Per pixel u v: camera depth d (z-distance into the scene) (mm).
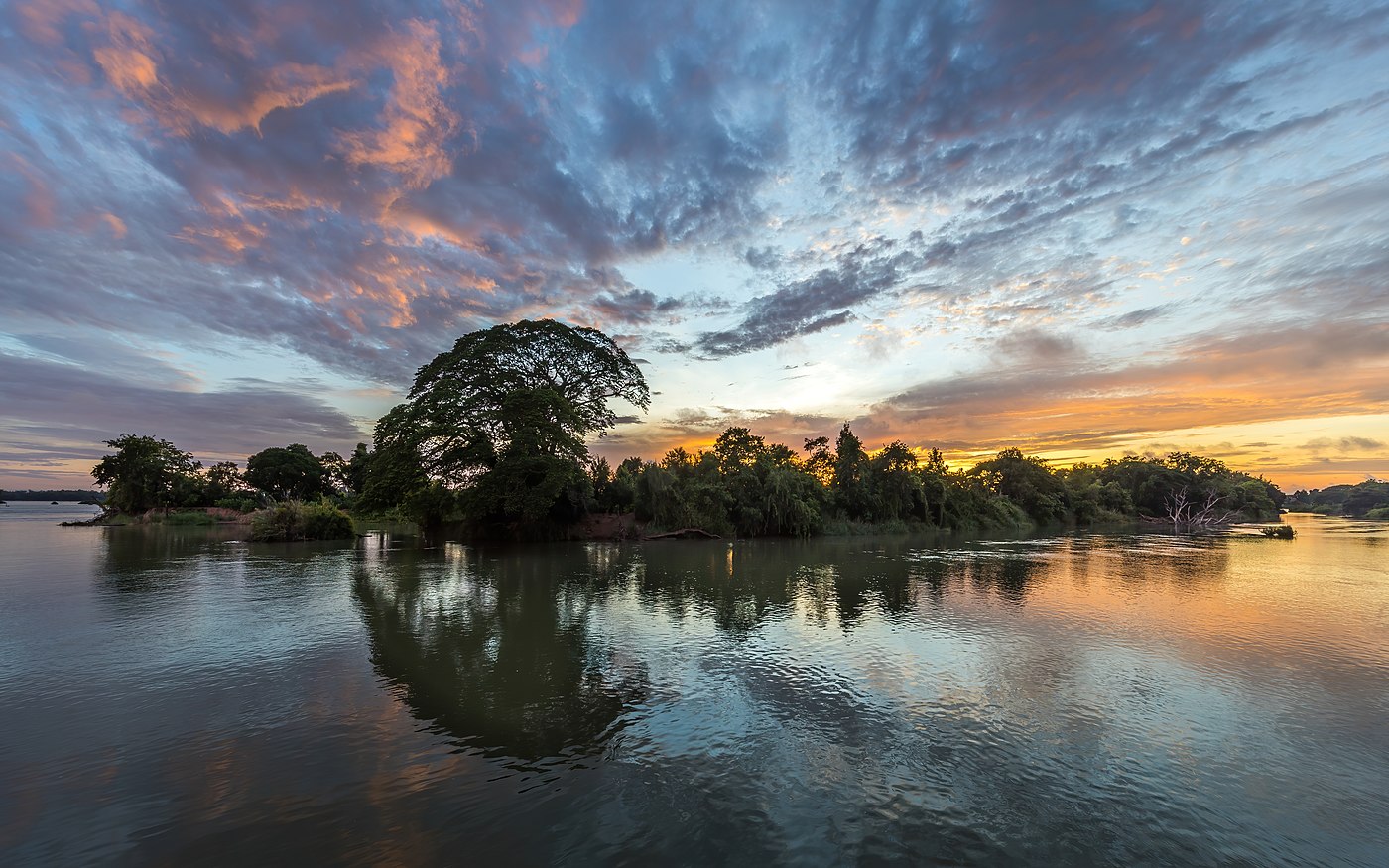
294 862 5203
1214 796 6566
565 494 39969
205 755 7246
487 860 5246
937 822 5953
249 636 12797
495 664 11070
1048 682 10203
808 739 7883
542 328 40625
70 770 6832
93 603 16078
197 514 69688
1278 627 14492
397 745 7586
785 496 48375
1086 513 80375
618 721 8445
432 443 37969
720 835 5680
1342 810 6293
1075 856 5441
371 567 24062
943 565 26719
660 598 17750
